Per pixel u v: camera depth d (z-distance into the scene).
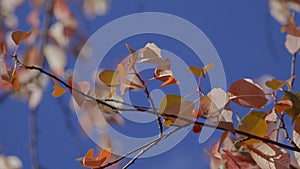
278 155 1.50
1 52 1.52
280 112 1.52
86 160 1.49
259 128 1.52
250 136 1.51
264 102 1.48
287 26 1.75
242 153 1.65
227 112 1.47
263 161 1.51
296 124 1.51
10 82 1.52
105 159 1.50
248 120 1.52
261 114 1.52
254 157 1.52
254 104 1.48
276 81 1.51
